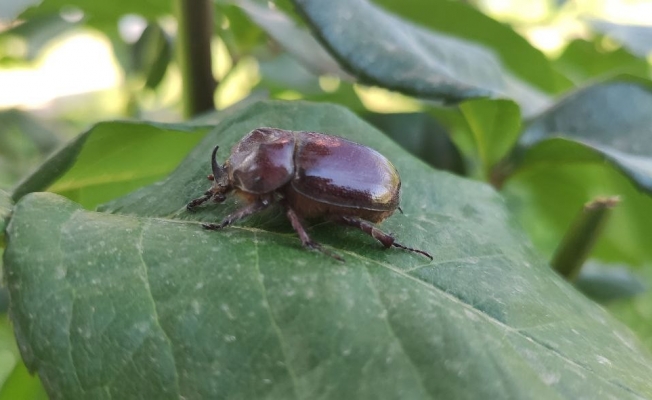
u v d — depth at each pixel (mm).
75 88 345
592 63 224
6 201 81
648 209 161
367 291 68
